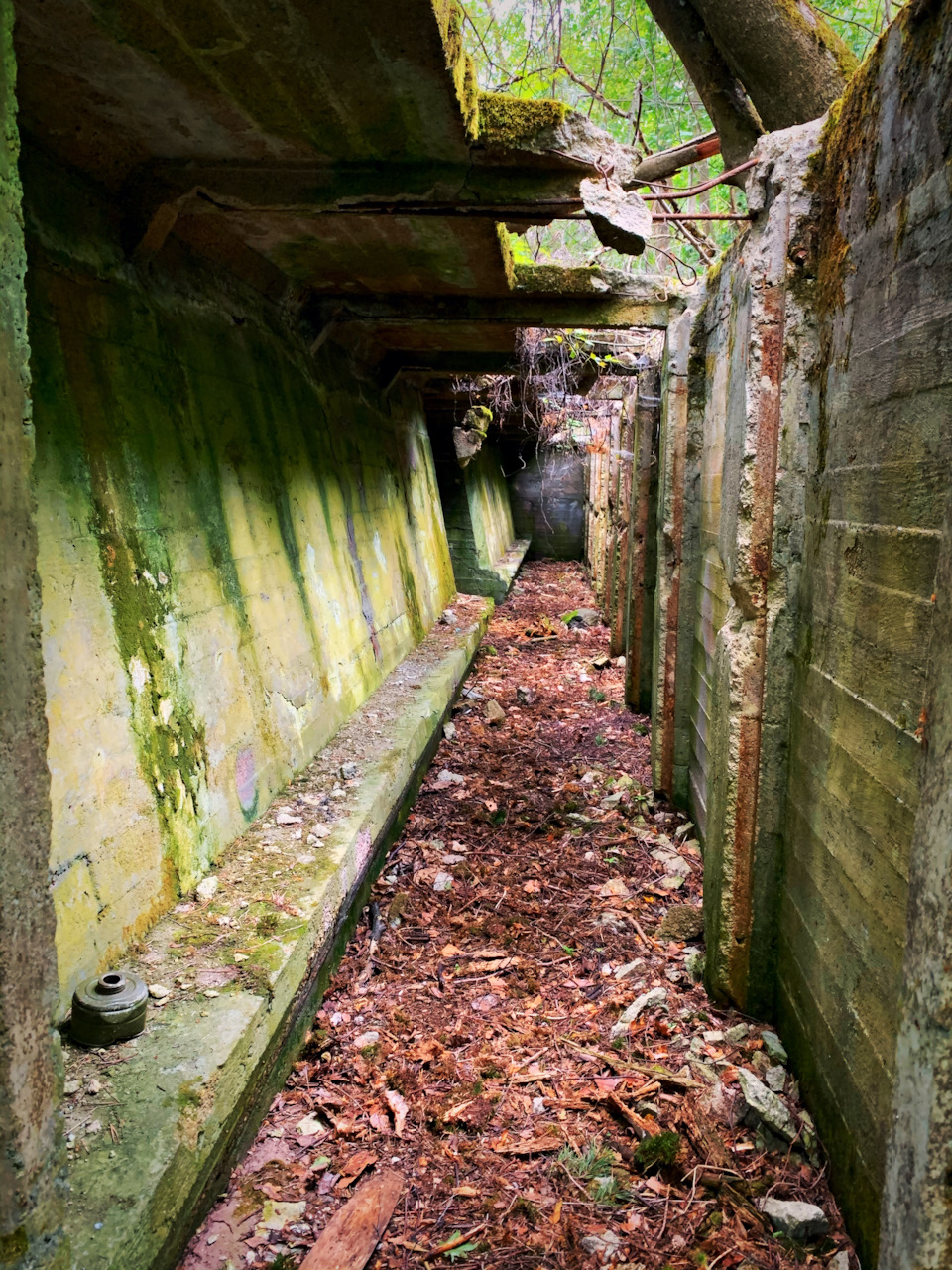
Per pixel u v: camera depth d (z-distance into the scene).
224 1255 2.18
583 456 15.54
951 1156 1.34
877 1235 2.07
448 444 11.50
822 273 2.74
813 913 2.72
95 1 1.91
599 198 2.97
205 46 2.12
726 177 3.03
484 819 5.20
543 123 2.77
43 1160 1.30
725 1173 2.49
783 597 3.00
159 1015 2.34
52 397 2.53
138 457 2.99
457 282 4.70
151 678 2.88
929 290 1.91
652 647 7.33
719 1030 3.16
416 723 5.06
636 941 3.84
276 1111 2.75
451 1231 2.33
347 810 3.74
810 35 3.12
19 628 1.21
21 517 1.21
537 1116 2.77
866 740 2.28
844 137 2.53
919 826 1.50
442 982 3.51
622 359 7.08
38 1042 1.28
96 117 2.53
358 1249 2.22
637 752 6.51
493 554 13.77
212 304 3.87
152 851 2.76
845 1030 2.39
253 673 3.77
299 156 2.86
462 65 2.42
